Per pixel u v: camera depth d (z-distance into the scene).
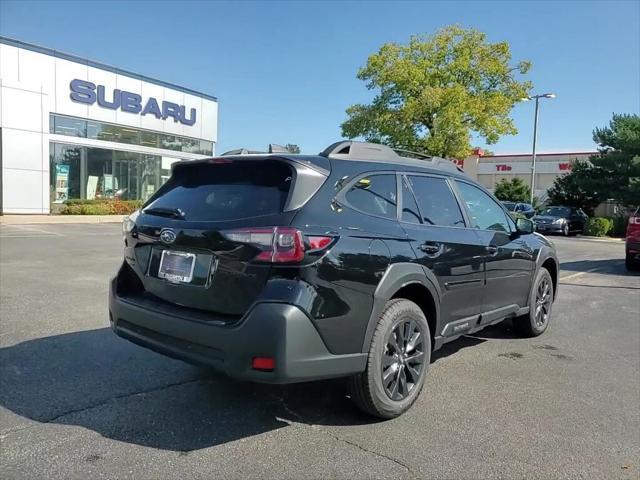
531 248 5.95
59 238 15.62
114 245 14.09
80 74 24.83
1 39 21.89
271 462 3.23
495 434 3.70
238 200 3.66
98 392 4.19
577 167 36.12
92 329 5.87
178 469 3.11
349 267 3.50
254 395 4.24
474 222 5.05
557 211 31.12
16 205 22.72
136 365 4.80
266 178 3.70
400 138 34.41
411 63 34.34
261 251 3.29
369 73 35.44
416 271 4.00
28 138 22.92
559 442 3.60
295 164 3.61
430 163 4.93
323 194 3.60
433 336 4.34
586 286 10.56
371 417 3.89
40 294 7.59
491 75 35.78
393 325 3.81
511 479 3.12
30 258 11.27
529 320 6.16
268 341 3.18
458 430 3.74
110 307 4.21
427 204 4.52
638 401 4.38
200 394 4.23
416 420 3.90
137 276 4.11
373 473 3.14
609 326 7.05
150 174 28.80
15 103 22.41
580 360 5.48
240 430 3.64
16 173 22.61
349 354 3.54
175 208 3.94
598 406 4.25
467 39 35.62
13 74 22.38
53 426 3.60
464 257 4.61
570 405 4.25
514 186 41.53
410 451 3.42
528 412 4.09
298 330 3.22
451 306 4.50
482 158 51.38
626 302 8.87
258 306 3.23
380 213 3.99
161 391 4.26
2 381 4.35
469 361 5.37
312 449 3.41
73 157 24.98
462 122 34.22
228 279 3.42
